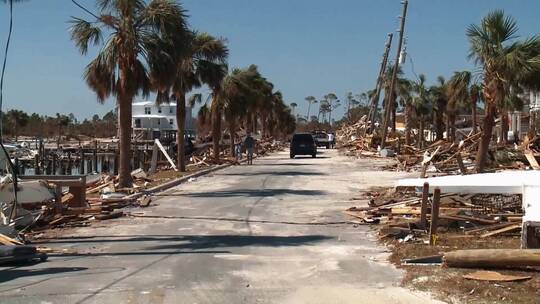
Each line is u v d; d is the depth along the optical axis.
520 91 24.88
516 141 43.44
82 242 11.98
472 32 23.55
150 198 19.06
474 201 14.05
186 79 31.02
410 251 10.20
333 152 62.88
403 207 14.27
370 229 13.15
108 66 21.53
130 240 12.13
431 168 29.05
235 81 40.97
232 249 10.98
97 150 70.56
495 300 7.15
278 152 68.25
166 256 10.38
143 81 21.89
